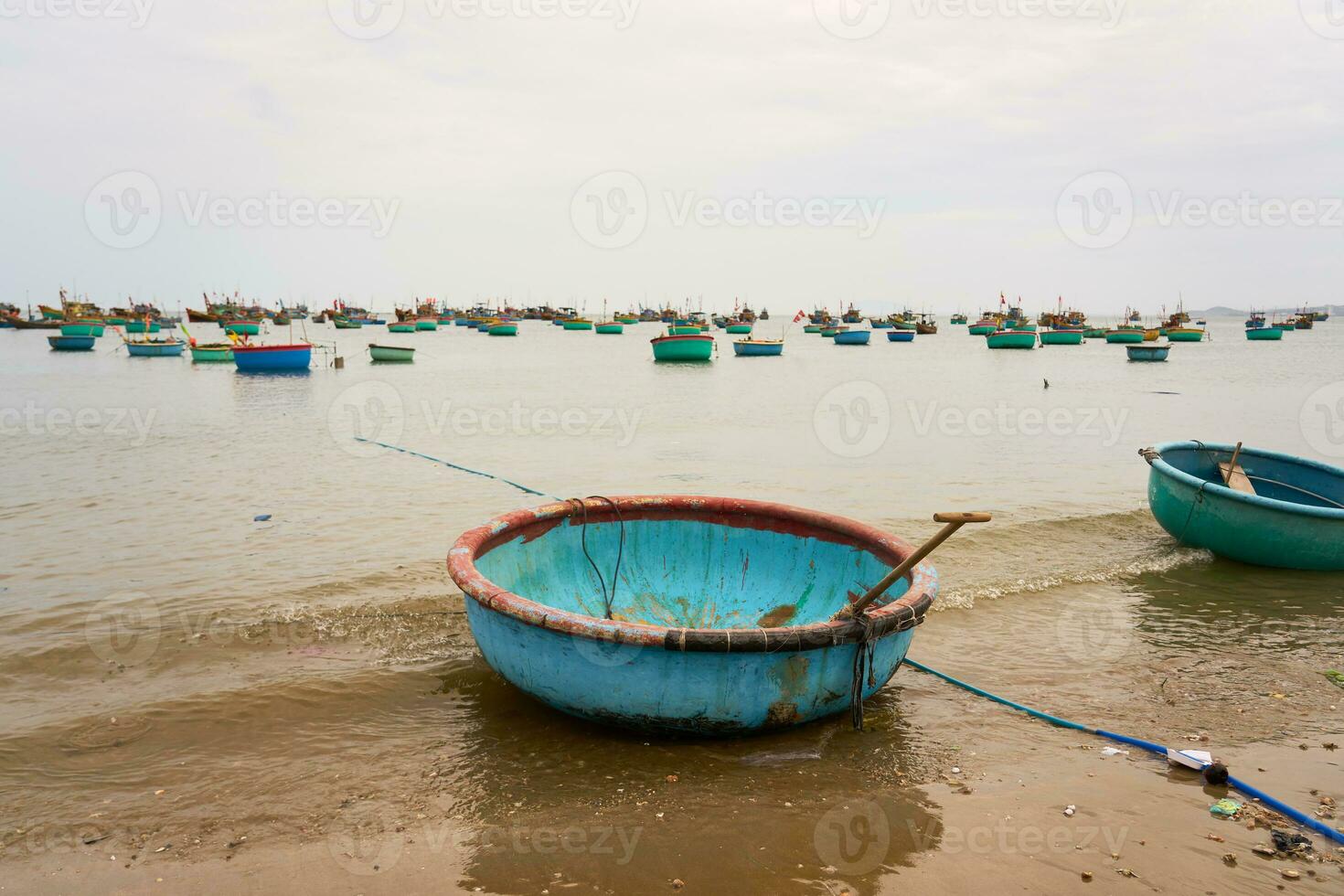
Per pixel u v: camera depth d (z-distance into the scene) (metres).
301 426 21.31
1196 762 4.88
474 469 15.24
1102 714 5.70
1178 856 4.05
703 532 7.27
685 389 34.22
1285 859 4.03
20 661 6.27
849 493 13.32
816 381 39.22
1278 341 93.25
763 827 4.27
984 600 8.13
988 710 5.76
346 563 8.95
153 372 41.47
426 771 4.85
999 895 3.73
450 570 5.51
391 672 6.18
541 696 5.27
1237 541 9.16
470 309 148.62
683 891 3.74
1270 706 5.82
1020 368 50.91
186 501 12.11
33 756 4.93
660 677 4.82
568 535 6.96
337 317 119.06
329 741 5.20
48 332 105.50
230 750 5.07
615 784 4.71
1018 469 15.60
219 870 3.88
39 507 11.65
